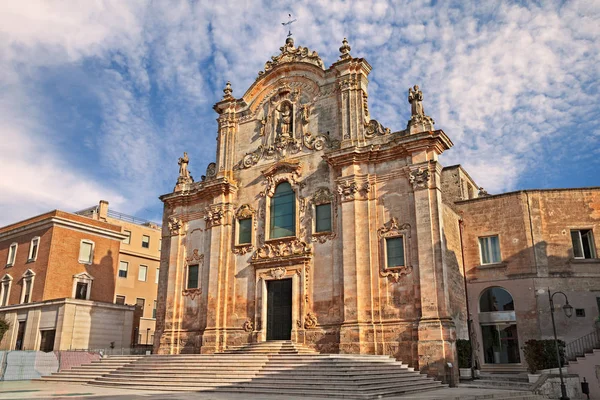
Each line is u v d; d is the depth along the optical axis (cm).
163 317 3809
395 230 2958
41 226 5050
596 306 3173
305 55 3672
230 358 2708
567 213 3362
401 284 2861
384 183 3072
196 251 3769
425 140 2931
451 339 2619
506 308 3328
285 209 3419
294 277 3203
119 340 4644
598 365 2586
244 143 3794
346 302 2941
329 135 3378
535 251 3306
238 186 3694
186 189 3972
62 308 4322
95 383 2916
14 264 5181
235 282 3481
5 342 4709
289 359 2542
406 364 2706
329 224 3198
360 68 3375
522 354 3183
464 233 3541
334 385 2136
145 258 6831
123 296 6406
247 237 3538
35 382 3228
